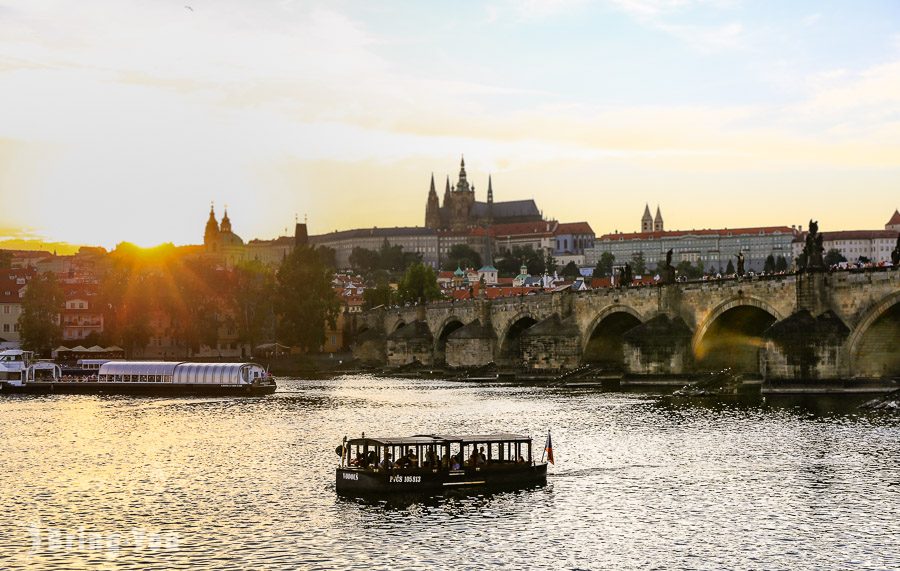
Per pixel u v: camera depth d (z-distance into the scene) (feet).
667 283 587.68
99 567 205.77
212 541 222.89
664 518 238.89
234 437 384.06
